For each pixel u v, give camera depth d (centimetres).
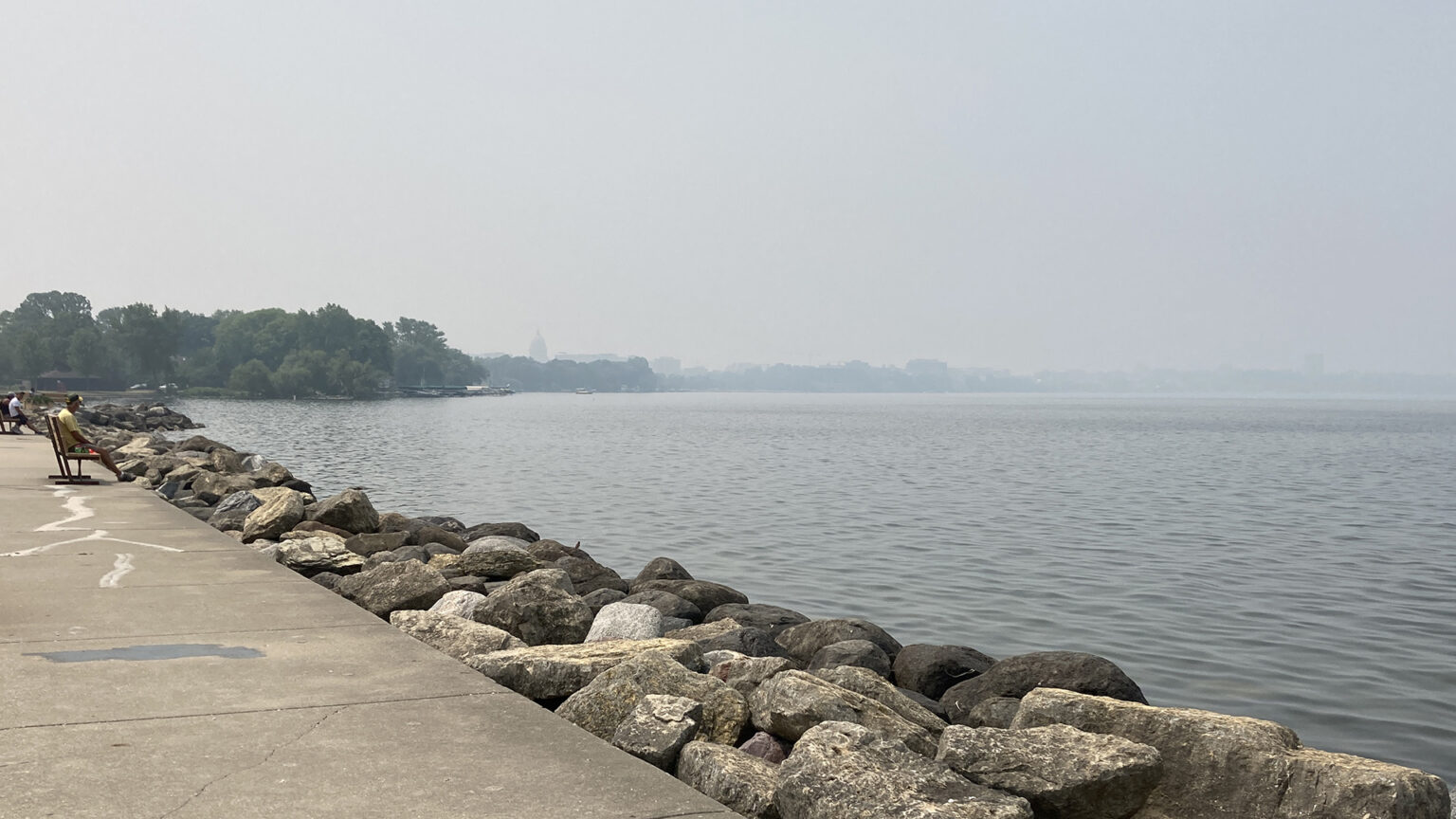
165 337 17700
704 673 697
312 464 4403
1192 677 1168
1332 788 454
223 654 609
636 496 3300
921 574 1867
